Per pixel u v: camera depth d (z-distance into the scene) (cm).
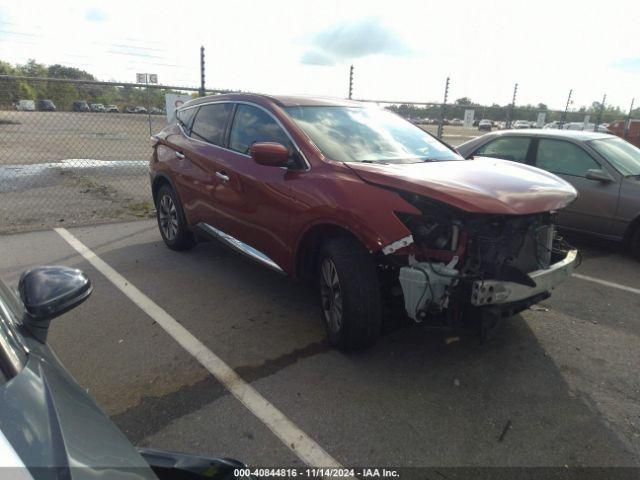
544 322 412
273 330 385
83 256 555
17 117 995
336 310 343
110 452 134
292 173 369
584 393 311
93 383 310
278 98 430
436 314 298
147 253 570
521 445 262
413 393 305
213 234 473
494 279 294
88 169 1152
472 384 317
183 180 509
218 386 309
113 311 414
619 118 2298
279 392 303
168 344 361
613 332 397
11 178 1019
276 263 395
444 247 300
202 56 866
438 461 250
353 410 288
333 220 327
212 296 448
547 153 667
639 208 576
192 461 158
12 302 182
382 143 407
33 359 158
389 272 329
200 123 511
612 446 263
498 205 293
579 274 543
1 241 605
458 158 423
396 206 300
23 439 122
